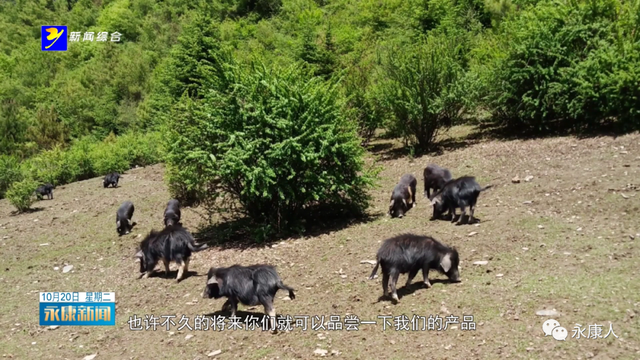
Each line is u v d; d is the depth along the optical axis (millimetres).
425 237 6496
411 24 33562
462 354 4836
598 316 5113
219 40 27219
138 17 64312
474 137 16281
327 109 9789
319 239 9297
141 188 18219
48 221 14477
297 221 9945
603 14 14398
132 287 8234
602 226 7676
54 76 50281
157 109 31969
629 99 12477
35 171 22406
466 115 19203
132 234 11914
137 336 6383
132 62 42719
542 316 5262
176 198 14078
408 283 6586
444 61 15117
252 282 6043
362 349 5234
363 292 6660
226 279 6199
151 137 26828
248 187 9375
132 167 24984
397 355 5008
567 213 8445
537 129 15117
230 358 5449
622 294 5480
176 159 10375
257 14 55875
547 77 13969
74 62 54781
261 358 5348
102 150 25266
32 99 44031
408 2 37500
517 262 6820
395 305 6105
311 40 24422
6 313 7766
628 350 4523
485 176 11633
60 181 22969
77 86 41531
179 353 5746
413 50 15750
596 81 13070
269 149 9258
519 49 14430
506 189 10305
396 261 6172
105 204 15883
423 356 4910
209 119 9695
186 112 10672
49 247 11648
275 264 8320
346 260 7941
